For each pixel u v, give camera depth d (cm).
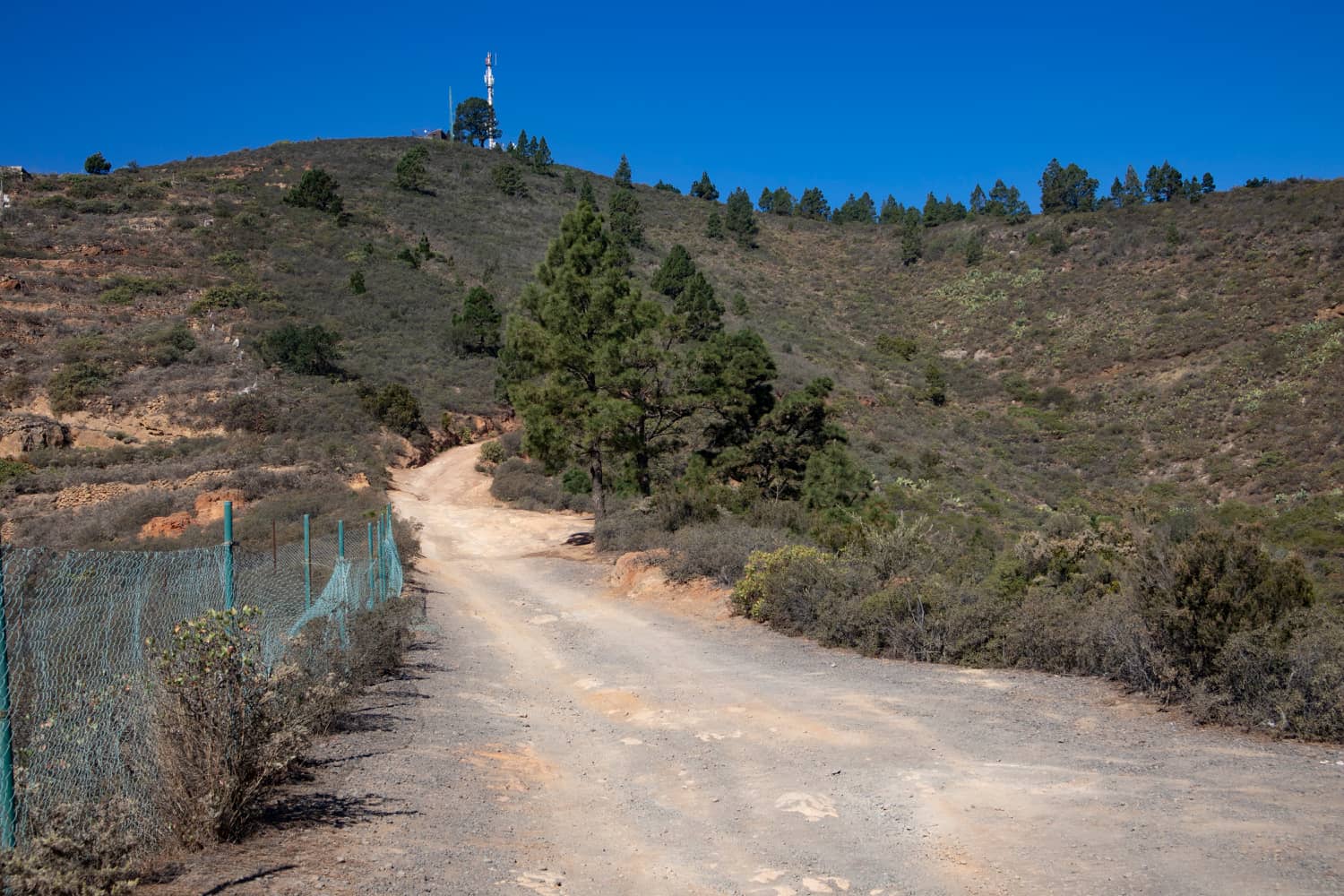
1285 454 4372
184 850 514
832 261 10625
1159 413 5403
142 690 552
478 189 10631
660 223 11100
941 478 4412
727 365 3062
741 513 2614
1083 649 1062
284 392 4641
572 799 704
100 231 6462
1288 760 729
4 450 3756
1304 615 848
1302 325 5800
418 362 5753
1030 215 10488
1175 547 953
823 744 840
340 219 8050
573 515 3725
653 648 1412
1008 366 7019
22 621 491
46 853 415
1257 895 473
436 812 638
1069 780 695
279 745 596
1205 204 9050
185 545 2475
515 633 1579
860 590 1369
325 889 473
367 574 1461
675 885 525
